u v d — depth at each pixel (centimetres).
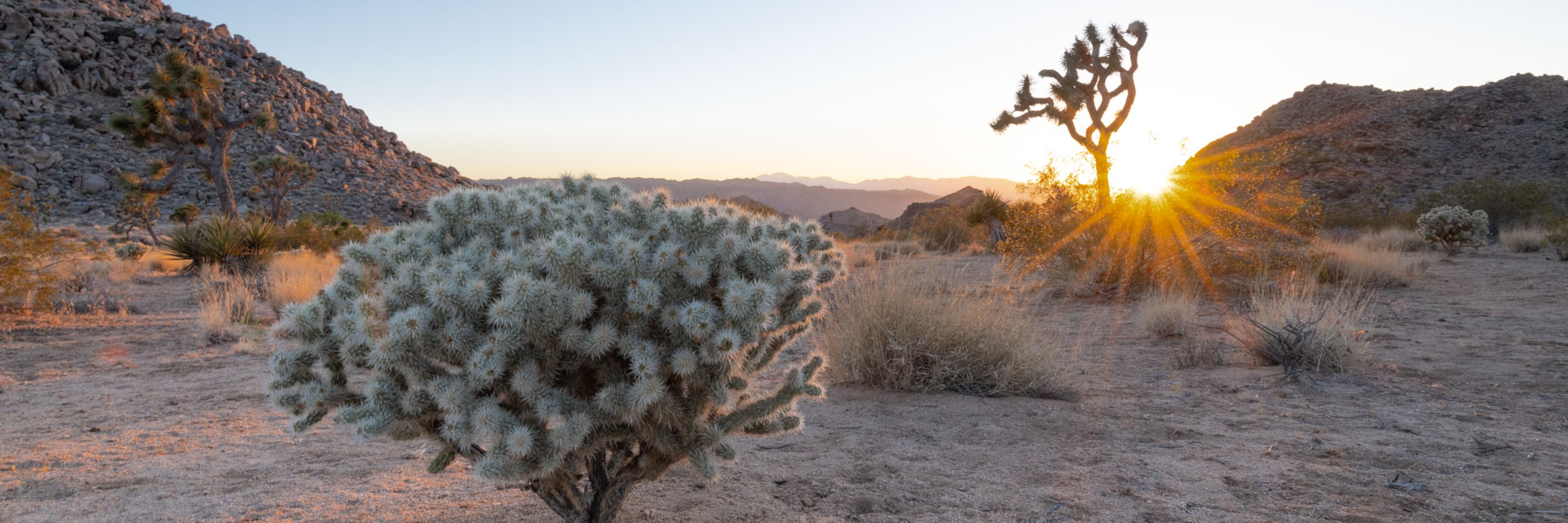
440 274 246
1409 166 6053
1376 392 560
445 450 269
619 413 253
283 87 9544
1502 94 6800
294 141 8562
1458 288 1170
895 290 643
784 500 364
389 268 273
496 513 346
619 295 252
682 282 262
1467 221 1789
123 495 368
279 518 339
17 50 8425
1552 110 6350
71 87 8300
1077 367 688
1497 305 969
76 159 7256
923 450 444
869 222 3066
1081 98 1981
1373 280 1226
